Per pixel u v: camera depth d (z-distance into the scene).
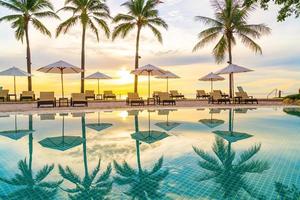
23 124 10.21
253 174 4.62
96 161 5.48
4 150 6.36
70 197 3.76
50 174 4.71
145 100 21.59
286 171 4.75
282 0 11.02
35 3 22.77
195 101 22.36
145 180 4.40
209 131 8.87
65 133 8.55
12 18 22.59
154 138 7.73
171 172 4.79
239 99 18.86
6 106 16.64
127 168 5.03
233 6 22.75
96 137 7.92
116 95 25.09
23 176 4.59
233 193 3.83
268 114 13.36
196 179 4.42
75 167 5.10
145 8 23.27
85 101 16.25
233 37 23.42
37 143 7.12
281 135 8.10
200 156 5.80
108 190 4.01
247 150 6.29
